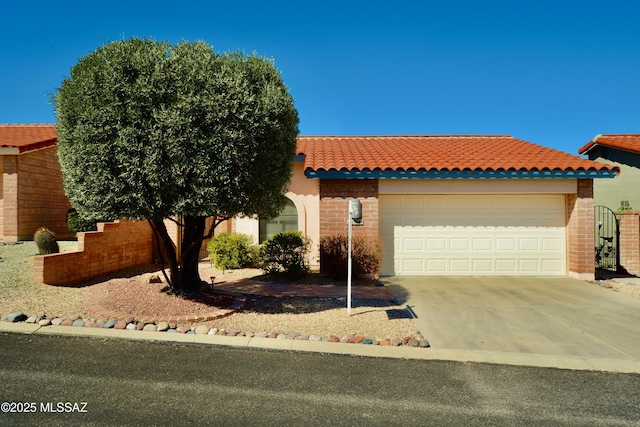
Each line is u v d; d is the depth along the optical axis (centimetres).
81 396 393
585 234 1067
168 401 388
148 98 573
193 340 546
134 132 568
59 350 507
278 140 652
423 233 1129
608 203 1532
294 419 363
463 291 919
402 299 830
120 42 605
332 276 1043
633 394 427
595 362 509
